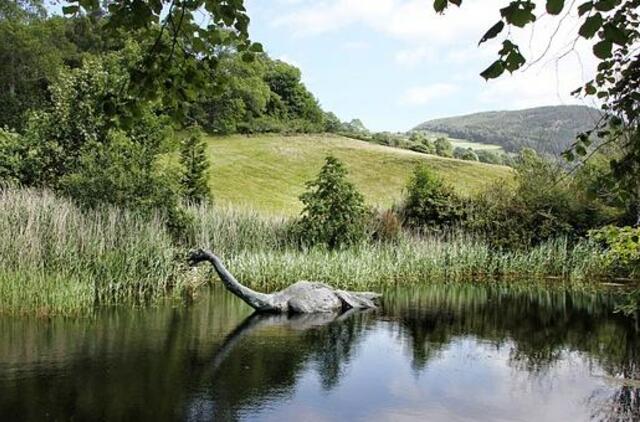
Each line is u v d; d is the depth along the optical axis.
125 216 13.38
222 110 45.50
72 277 11.00
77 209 13.16
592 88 4.04
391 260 17.31
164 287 12.70
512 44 2.67
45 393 6.39
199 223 16.48
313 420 5.88
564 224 19.95
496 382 7.39
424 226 21.03
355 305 12.52
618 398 6.88
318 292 12.20
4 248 11.10
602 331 10.62
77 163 14.68
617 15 2.76
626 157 3.54
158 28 3.72
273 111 52.47
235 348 8.60
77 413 5.86
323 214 17.95
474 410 6.37
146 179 14.49
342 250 17.53
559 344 9.55
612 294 15.11
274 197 32.84
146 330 9.51
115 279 12.06
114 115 3.84
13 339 8.63
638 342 9.74
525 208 20.39
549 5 2.34
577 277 17.86
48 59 35.31
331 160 18.11
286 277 15.23
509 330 10.57
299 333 9.78
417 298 14.10
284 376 7.32
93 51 39.41
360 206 18.38
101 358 7.79
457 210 21.23
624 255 5.73
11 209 12.00
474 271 18.45
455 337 9.88
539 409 6.48
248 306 12.15
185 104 4.03
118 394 6.43
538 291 15.56
